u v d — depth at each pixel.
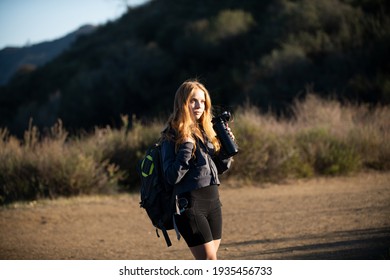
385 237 13.55
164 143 8.51
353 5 65.69
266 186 24.59
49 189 23.17
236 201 21.33
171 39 81.06
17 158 23.81
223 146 8.83
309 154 27.09
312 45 61.09
